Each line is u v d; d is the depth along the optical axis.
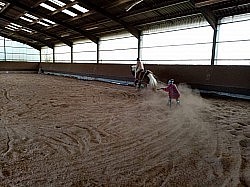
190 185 1.94
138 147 2.80
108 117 4.31
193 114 4.66
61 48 20.30
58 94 7.35
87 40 16.84
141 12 10.10
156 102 6.09
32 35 19.73
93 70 14.57
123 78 11.99
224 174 2.12
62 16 13.39
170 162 2.38
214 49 8.70
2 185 1.90
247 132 3.41
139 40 12.31
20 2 12.44
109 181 1.99
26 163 2.31
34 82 11.52
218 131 3.46
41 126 3.64
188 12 9.03
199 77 8.20
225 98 7.12
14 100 6.05
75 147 2.77
